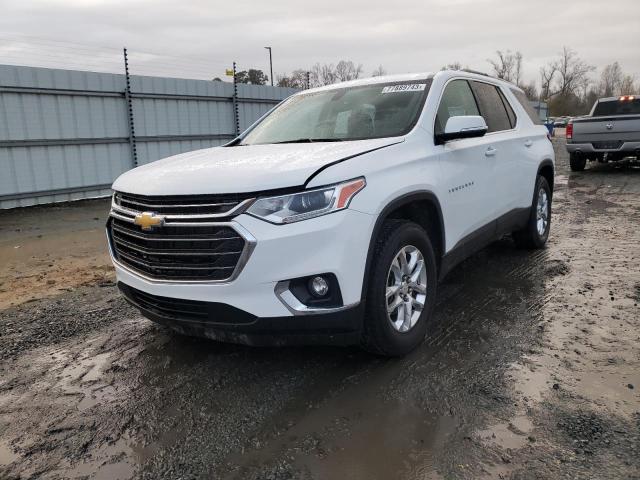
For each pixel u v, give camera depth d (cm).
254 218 284
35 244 766
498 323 401
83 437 274
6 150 1094
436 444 256
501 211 502
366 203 308
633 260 563
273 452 256
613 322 395
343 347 368
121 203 349
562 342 363
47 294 517
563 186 1209
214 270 293
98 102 1232
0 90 1066
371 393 305
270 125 469
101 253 696
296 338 299
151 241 310
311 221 288
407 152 359
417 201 360
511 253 607
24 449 266
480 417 276
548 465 237
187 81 1404
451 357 346
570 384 306
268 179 289
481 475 233
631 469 232
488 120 501
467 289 485
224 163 330
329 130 415
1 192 1095
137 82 1295
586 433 259
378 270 319
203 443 265
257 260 283
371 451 253
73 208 1117
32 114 1123
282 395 308
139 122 1316
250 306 288
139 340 396
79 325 430
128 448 264
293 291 292
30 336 409
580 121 1395
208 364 352
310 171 295
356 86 464
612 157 1421
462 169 418
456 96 459
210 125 1485
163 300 317
